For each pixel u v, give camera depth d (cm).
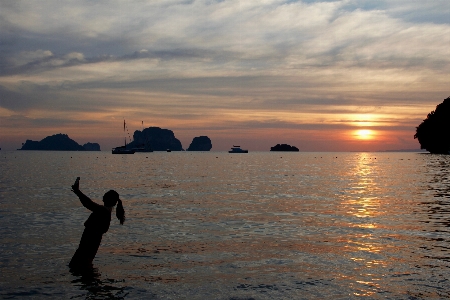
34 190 2867
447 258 1017
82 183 3612
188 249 1118
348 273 893
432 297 741
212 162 11344
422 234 1318
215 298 737
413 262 981
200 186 3334
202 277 864
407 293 762
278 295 752
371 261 991
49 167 7375
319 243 1191
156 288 791
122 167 7588
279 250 1106
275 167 7794
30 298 736
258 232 1361
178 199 2370
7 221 1552
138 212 1834
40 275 874
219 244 1179
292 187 3234
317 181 3950
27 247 1130
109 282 828
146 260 999
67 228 1413
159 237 1279
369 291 774
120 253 1070
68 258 1014
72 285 809
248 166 8362
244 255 1051
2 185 3303
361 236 1291
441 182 3678
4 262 975
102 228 955
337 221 1577
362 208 1956
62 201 2200
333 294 758
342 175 4991
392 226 1466
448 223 1523
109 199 982
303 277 864
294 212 1833
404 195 2556
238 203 2178
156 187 3225
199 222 1560
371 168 7081
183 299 732
